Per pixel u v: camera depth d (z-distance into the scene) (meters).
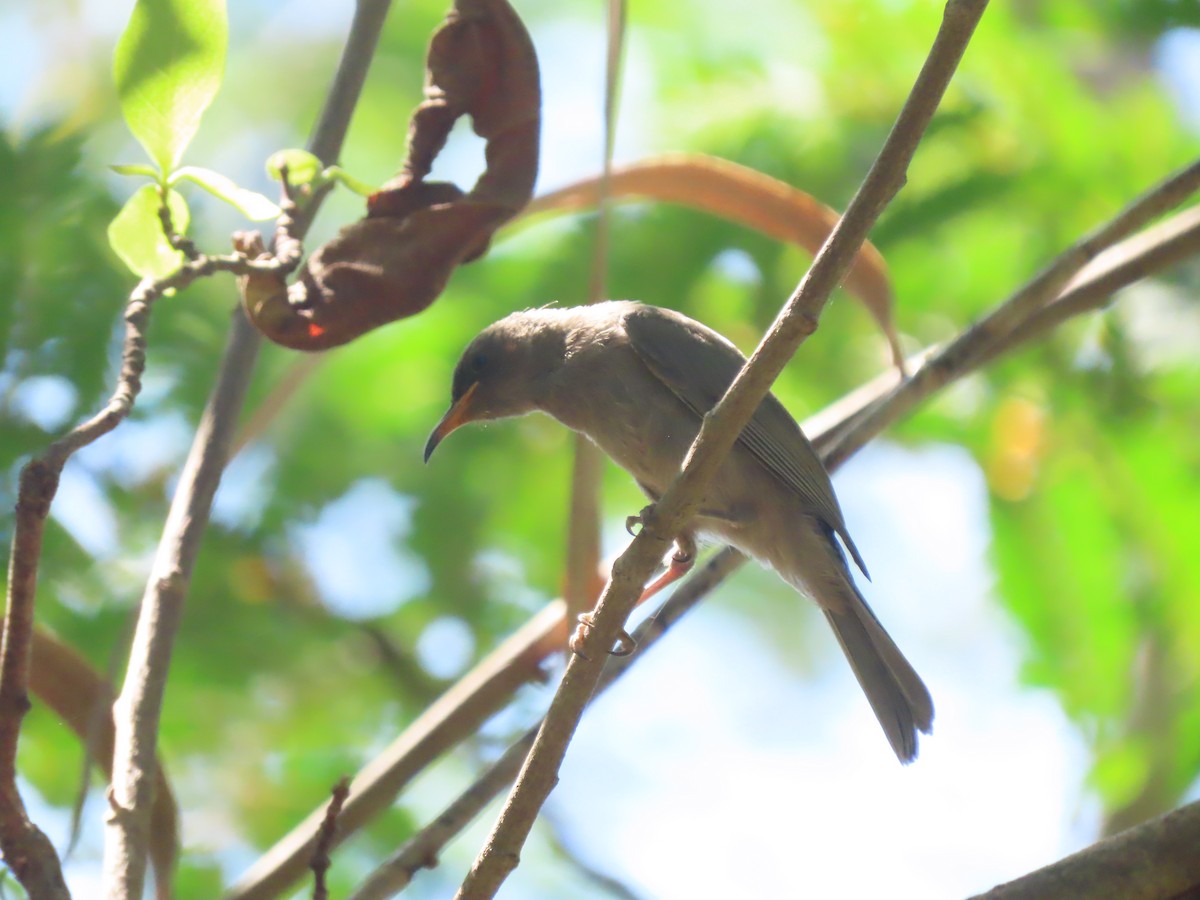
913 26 11.40
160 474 10.54
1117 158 11.29
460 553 12.31
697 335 9.89
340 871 11.02
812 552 9.48
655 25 12.00
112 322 9.80
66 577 10.15
